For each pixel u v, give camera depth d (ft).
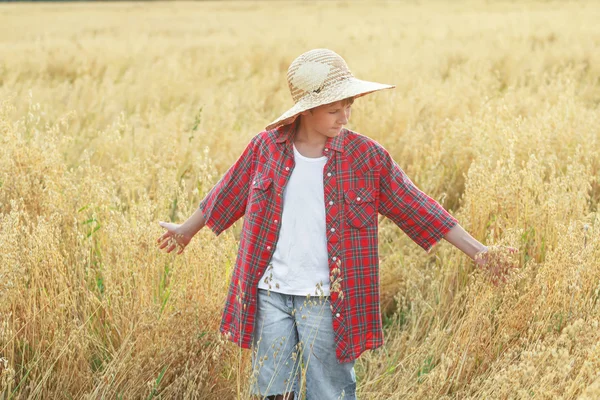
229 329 9.67
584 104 25.41
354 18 101.65
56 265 11.21
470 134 17.21
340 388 9.47
